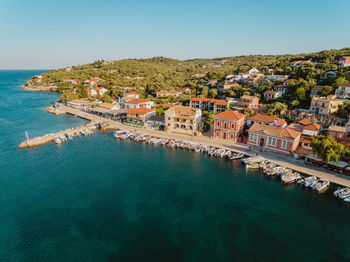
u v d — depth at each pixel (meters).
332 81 125.69
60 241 40.41
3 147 85.19
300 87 125.31
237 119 87.06
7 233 42.22
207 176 63.97
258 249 38.97
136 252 38.22
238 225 44.88
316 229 43.72
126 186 58.59
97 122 122.50
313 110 107.88
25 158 75.31
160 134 101.12
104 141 93.56
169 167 69.44
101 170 67.31
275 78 162.00
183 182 60.72
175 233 42.62
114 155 78.75
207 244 40.03
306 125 88.94
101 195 54.56
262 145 81.94
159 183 60.19
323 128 88.62
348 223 45.28
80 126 113.81
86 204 51.00
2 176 63.03
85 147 86.19
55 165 70.31
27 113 145.25
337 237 41.69
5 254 37.78
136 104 130.38
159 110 127.19
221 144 87.25
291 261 36.50
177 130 103.38
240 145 85.62
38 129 110.06
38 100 192.00
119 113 132.25
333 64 150.50
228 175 64.44
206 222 45.62
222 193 55.75
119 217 46.88
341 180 58.28
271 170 64.69
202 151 81.25
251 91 153.38
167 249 38.84
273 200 52.78
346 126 84.81
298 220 46.22
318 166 65.88
